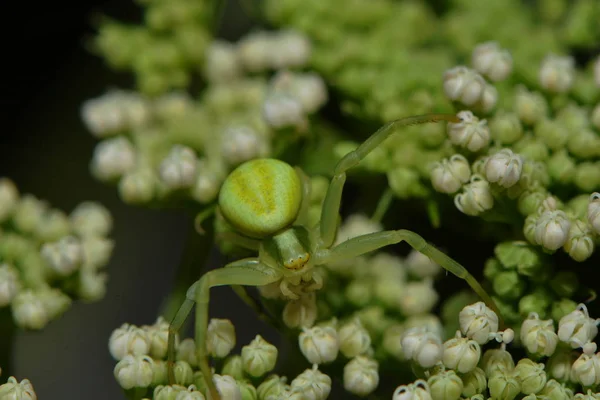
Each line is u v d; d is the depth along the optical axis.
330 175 0.09
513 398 0.08
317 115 0.09
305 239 0.08
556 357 0.08
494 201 0.08
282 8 0.10
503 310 0.08
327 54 0.09
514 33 0.09
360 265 0.09
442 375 0.08
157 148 0.09
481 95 0.08
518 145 0.08
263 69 0.10
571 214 0.08
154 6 0.10
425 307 0.09
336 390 0.09
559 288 0.08
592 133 0.08
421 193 0.09
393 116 0.09
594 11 0.10
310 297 0.08
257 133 0.09
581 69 0.10
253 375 0.08
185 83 0.10
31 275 0.09
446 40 0.10
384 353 0.09
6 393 0.08
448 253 0.09
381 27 0.10
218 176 0.09
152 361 0.08
